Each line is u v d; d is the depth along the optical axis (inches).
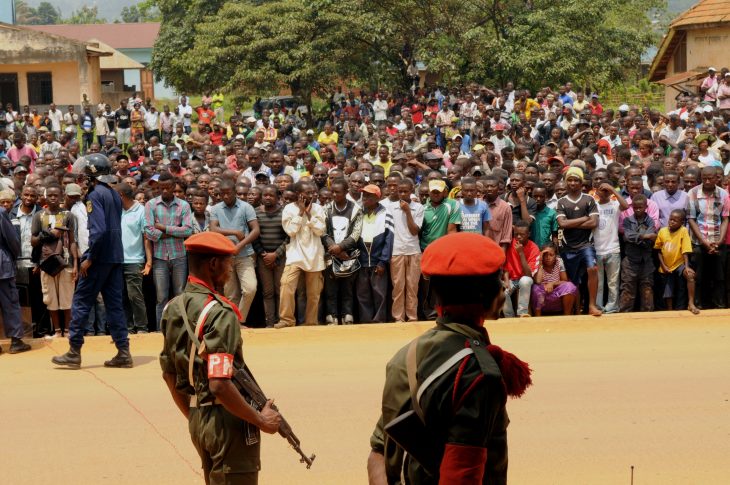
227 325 188.9
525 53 1523.1
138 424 318.0
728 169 686.5
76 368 394.9
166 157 939.3
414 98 1501.0
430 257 140.5
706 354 404.2
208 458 195.6
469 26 1624.0
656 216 483.5
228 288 462.3
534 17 1551.4
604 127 895.7
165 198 458.9
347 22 1611.7
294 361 403.2
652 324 461.7
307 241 461.1
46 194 443.8
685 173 515.2
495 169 557.6
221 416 190.4
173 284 462.3
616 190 509.7
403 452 142.2
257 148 636.1
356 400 339.6
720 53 1322.6
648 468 271.9
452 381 131.0
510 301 476.4
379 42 1652.3
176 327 194.2
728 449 287.1
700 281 488.1
